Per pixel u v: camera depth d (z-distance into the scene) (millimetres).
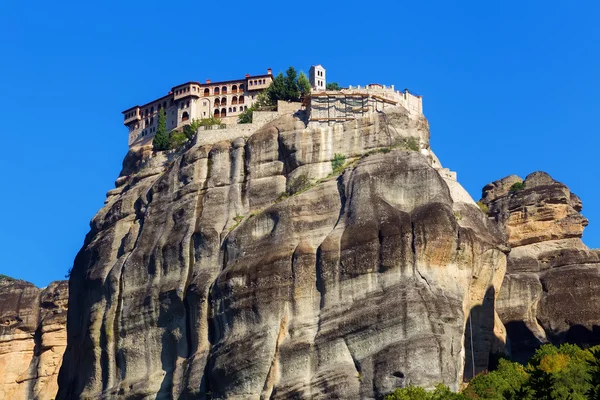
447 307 137750
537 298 172375
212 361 144250
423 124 162500
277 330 142375
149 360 154500
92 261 169625
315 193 151250
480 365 146750
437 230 141250
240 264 148250
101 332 160250
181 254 156500
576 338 168125
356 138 156500
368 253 141000
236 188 159750
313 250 145000
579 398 113250
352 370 135750
